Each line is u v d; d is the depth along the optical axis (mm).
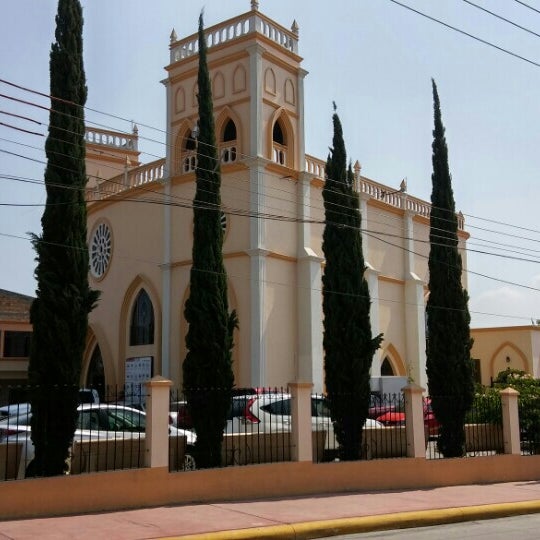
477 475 17281
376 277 31234
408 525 12359
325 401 17203
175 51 29969
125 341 30578
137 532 10445
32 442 12336
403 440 16828
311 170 29438
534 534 11492
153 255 29344
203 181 15727
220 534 10477
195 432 14422
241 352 26078
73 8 14117
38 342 12719
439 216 19656
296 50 29531
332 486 14836
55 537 10031
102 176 37219
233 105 27781
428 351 18828
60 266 13000
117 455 13664
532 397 20406
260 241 26203
